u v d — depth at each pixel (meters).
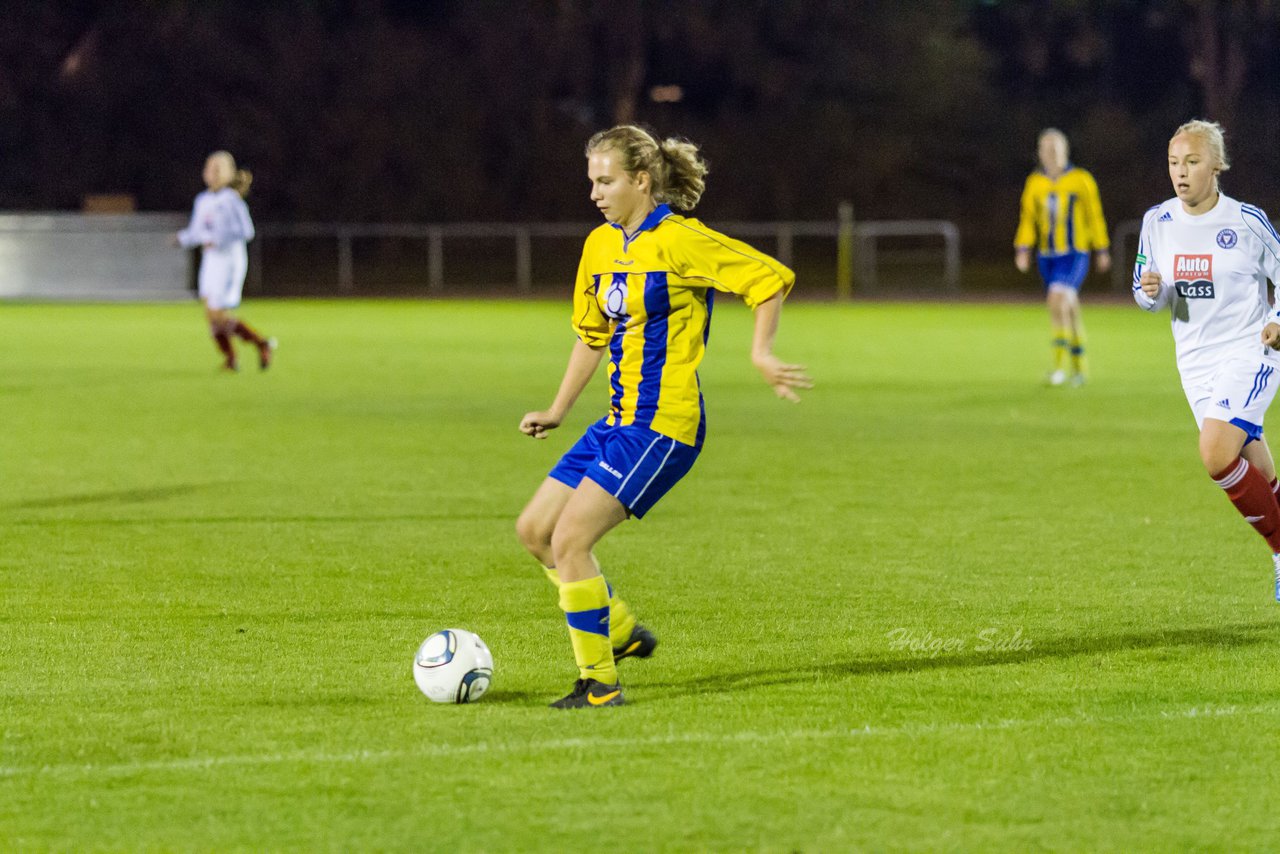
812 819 17.59
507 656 24.97
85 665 24.28
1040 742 20.28
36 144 187.50
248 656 24.91
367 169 187.88
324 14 194.88
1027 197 70.06
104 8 186.75
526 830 17.25
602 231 22.47
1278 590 28.14
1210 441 27.39
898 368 79.69
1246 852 16.78
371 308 136.38
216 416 58.66
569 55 193.38
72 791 18.42
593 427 23.16
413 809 17.86
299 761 19.45
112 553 33.47
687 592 29.81
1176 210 28.19
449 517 37.94
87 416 58.47
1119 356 86.50
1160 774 19.08
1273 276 27.64
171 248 151.50
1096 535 35.50
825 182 195.62
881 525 36.84
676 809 17.88
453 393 67.81
